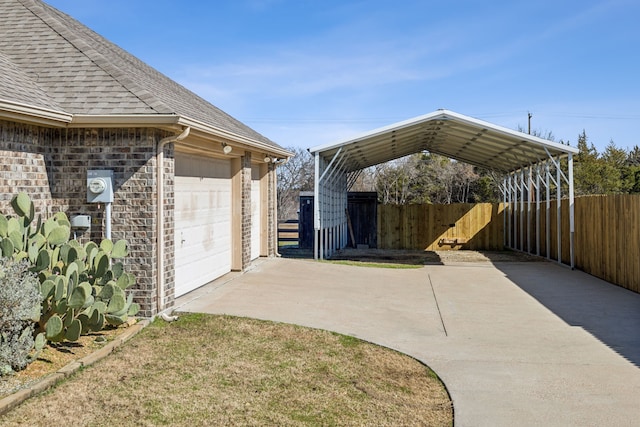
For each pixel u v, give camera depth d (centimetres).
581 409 419
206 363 507
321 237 1359
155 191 651
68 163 651
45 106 578
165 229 673
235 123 1238
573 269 1255
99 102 628
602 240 1101
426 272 1185
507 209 1891
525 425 390
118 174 648
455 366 527
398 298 869
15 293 434
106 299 554
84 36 902
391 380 484
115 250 602
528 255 1642
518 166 1766
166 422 377
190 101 1008
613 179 2970
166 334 598
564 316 752
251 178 1177
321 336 615
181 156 787
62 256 544
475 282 1053
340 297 851
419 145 1784
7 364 435
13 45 743
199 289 849
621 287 998
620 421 396
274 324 656
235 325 643
